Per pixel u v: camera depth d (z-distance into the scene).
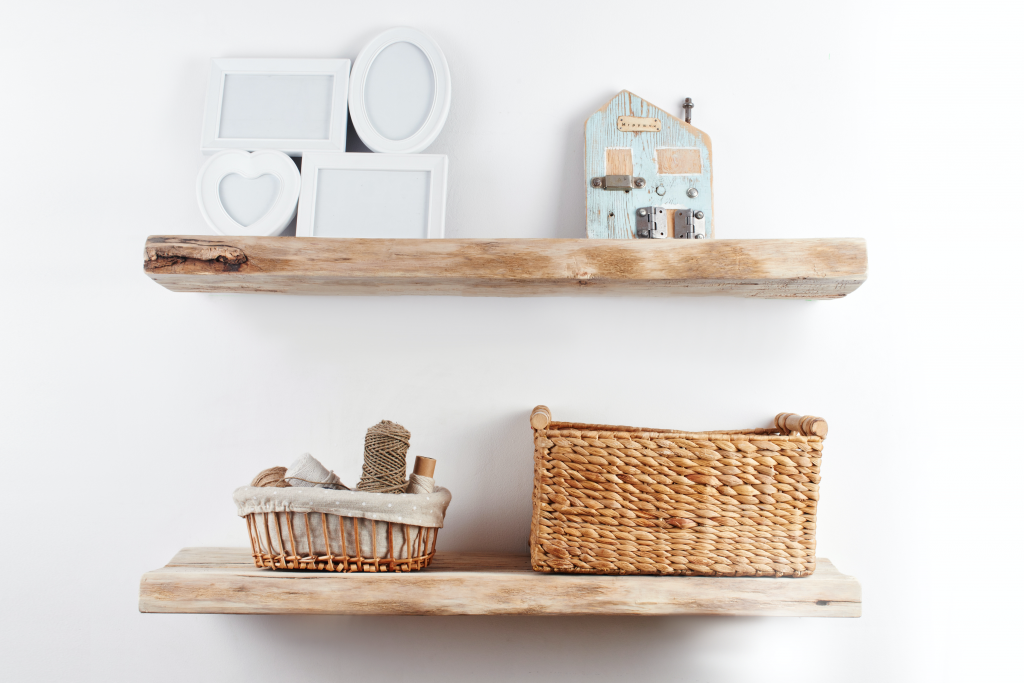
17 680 1.14
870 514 1.17
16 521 1.17
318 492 0.93
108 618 1.15
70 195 1.25
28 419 1.19
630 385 1.20
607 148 1.21
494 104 1.27
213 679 1.14
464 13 1.29
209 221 1.18
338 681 1.14
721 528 0.96
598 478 0.97
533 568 0.98
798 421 1.05
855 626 1.15
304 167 1.20
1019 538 1.16
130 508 1.18
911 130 1.25
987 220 1.23
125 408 1.20
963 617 1.15
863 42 1.27
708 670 1.14
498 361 1.20
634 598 0.93
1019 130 1.25
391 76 1.24
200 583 0.92
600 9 1.29
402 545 0.95
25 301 1.22
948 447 1.18
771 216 1.24
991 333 1.20
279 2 1.30
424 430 1.19
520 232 1.25
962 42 1.27
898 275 1.22
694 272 1.02
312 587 0.92
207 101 1.24
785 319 1.21
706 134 1.21
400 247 1.04
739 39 1.28
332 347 1.21
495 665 1.14
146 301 1.22
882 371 1.19
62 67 1.28
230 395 1.20
